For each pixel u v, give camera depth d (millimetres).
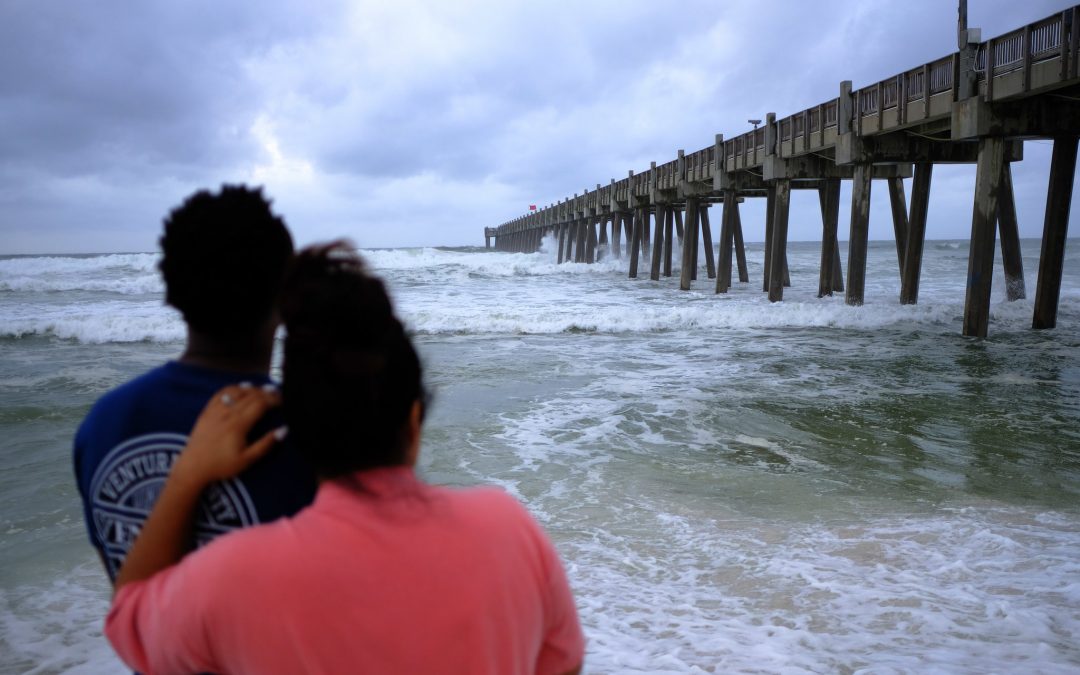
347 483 928
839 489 5871
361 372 892
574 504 5457
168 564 942
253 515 963
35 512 5383
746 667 3039
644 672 2988
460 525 931
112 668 3240
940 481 6133
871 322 16766
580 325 16125
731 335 15375
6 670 3221
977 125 13539
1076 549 4559
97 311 19297
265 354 1126
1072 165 14289
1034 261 46750
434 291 26547
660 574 4207
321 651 857
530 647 965
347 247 987
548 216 54500
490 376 10648
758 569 4262
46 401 8898
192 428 995
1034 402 9086
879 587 3975
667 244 33594
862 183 18391
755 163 22688
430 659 881
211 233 1026
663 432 7629
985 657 3131
